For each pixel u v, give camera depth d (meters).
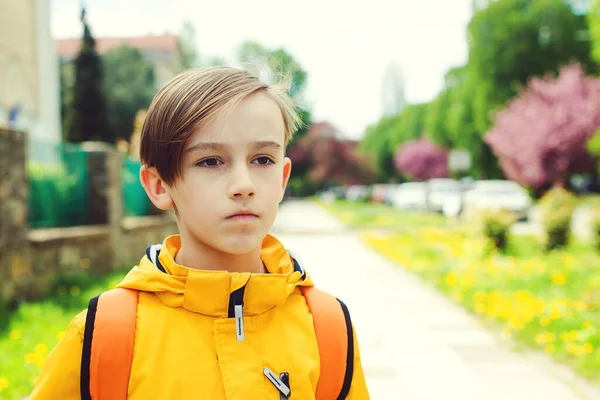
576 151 22.31
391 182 64.06
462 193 19.92
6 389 3.05
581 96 22.75
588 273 7.02
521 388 3.64
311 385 1.10
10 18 12.90
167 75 40.06
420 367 4.09
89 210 7.15
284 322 1.12
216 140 1.00
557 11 29.45
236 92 1.02
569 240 9.29
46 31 14.95
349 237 15.26
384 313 5.80
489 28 30.67
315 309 1.18
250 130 1.02
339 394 1.16
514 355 4.31
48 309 4.72
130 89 31.23
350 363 1.17
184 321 1.05
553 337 4.44
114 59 32.25
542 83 23.98
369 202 42.47
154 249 1.17
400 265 9.43
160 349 1.02
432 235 14.01
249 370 1.03
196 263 1.11
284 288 1.09
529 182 23.66
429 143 47.44
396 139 60.38
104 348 1.02
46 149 6.28
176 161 1.03
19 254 5.08
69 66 32.97
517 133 23.25
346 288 7.29
